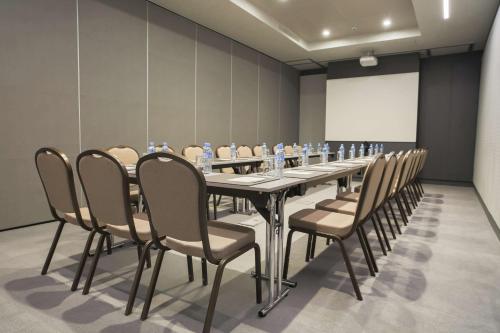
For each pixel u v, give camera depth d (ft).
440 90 26.12
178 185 4.89
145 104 16.42
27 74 11.74
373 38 22.75
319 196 19.31
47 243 9.88
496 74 14.84
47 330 5.37
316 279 7.51
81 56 13.44
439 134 26.35
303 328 5.50
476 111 25.09
